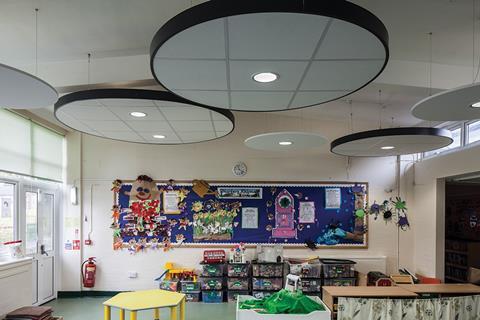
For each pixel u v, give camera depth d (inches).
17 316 148.3
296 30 73.9
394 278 238.1
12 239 216.1
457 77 174.2
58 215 270.2
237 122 283.4
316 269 250.7
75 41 157.5
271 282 252.8
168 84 108.1
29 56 171.9
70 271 269.6
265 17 68.4
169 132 194.2
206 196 277.1
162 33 78.2
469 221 343.0
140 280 270.7
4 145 203.0
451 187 360.2
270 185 278.4
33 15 131.9
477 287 191.0
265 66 93.8
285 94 118.9
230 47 81.8
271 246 267.4
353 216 278.2
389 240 277.3
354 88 112.7
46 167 250.1
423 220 265.4
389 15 128.6
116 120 167.6
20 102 126.2
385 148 212.7
